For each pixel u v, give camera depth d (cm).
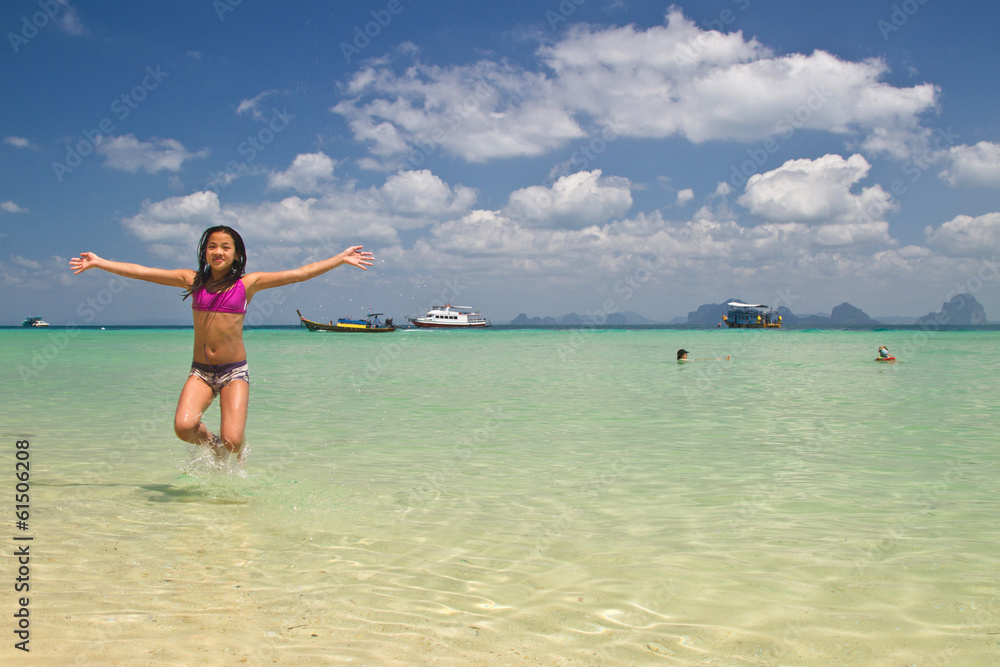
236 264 496
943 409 956
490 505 437
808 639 239
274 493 466
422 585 292
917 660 222
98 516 400
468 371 1769
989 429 768
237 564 316
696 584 295
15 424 792
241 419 488
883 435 730
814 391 1225
